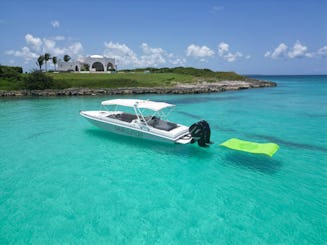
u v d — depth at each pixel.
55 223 6.63
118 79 52.06
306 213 7.25
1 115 21.91
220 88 50.47
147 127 12.56
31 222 6.66
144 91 43.00
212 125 18.77
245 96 40.44
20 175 9.57
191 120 20.73
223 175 9.79
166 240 6.06
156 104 13.30
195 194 8.29
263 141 14.52
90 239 6.05
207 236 6.21
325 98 37.19
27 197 7.93
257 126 18.42
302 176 9.75
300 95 42.06
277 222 6.81
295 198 8.08
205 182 9.18
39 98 35.62
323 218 7.00
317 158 11.73
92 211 7.21
